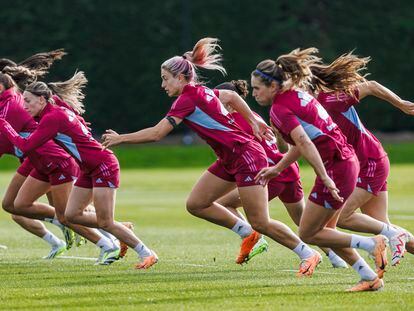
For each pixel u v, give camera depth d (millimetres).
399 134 173250
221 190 33531
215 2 169000
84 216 35469
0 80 36938
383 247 28484
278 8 171500
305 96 28625
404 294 27891
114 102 167000
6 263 37406
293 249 32094
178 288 29406
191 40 167875
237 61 168250
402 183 88562
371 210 33000
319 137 28391
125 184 94812
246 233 34594
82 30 165125
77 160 34250
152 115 168250
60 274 33438
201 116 31719
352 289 28516
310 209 28641
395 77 173625
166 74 31938
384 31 173625
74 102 37156
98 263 36719
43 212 38594
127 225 36531
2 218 63250
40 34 164625
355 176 28859
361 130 32562
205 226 55281
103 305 26328
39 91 33906
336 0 173750
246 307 25688
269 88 28828
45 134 33594
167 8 167875
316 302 26453
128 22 167000
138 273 33500
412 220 54750
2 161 132750
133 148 151500
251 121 34531
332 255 35031
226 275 32844
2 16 164500
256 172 31719
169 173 113812
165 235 49906
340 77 30375
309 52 28734
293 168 35688
